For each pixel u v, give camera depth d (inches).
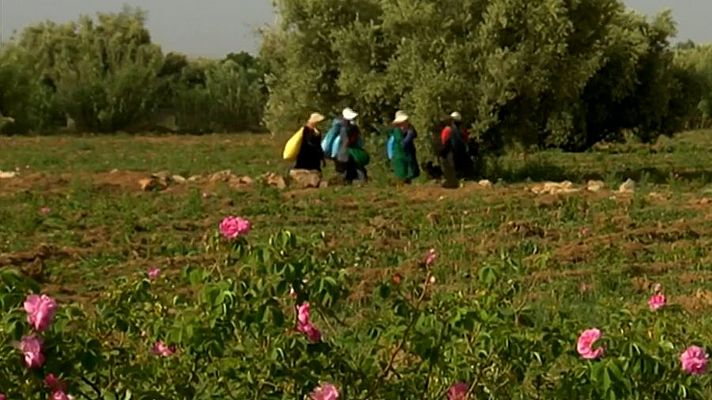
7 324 305.4
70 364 311.1
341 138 1498.5
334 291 339.9
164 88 4136.3
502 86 1624.0
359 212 1215.6
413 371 355.3
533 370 356.5
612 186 1528.1
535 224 1087.0
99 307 367.6
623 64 2342.5
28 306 306.0
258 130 4165.8
